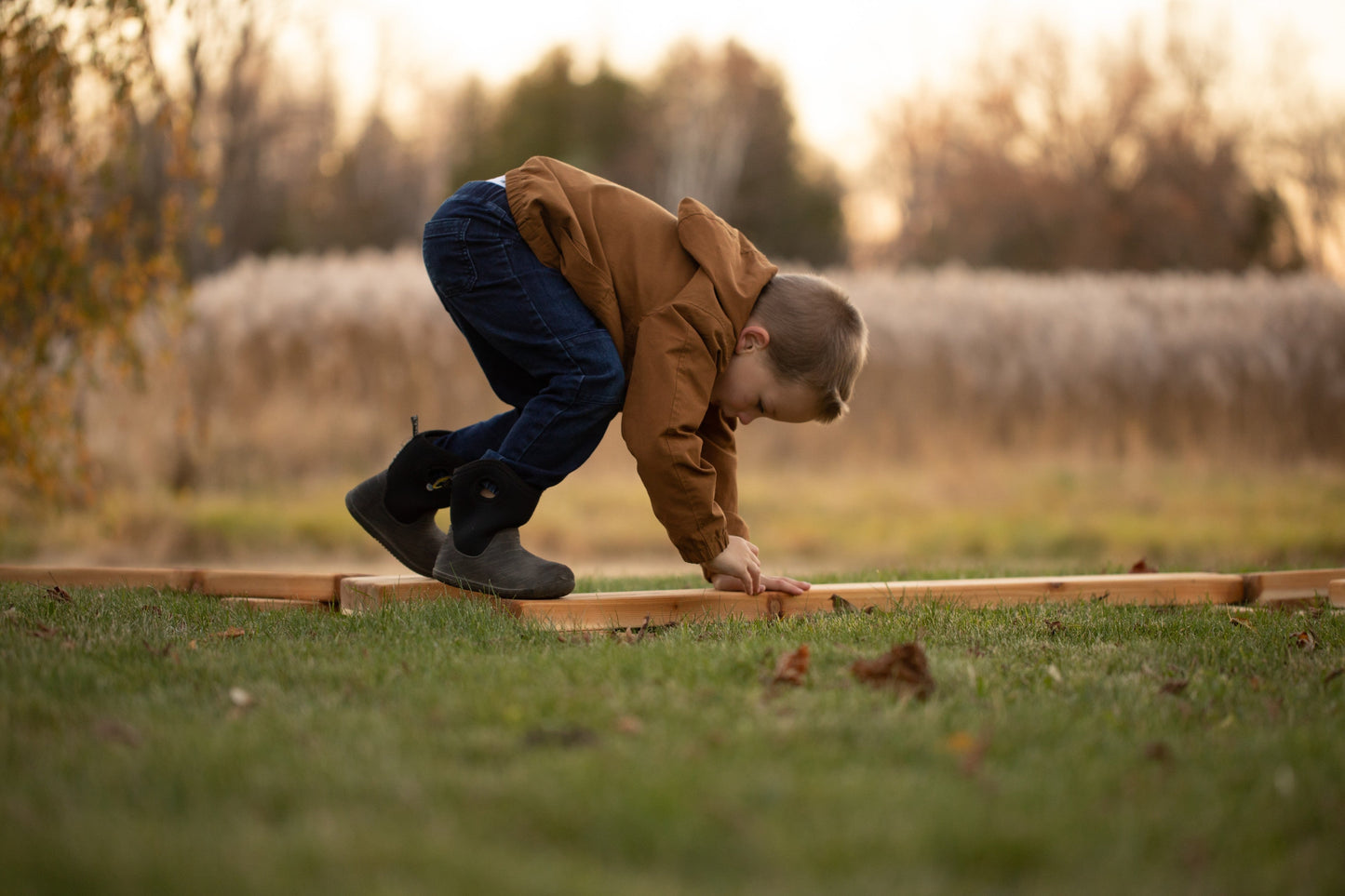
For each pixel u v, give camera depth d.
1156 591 3.14
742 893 1.00
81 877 0.98
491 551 2.51
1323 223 24.95
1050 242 28.05
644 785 1.23
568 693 1.66
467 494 2.48
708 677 1.80
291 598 3.05
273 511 8.31
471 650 2.05
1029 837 1.11
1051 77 27.53
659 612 2.61
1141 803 1.25
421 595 2.66
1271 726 1.59
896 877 1.03
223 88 15.19
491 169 32.69
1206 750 1.45
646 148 33.59
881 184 31.42
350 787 1.24
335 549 7.95
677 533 2.41
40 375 6.39
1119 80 26.95
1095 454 10.12
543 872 1.02
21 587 2.95
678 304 2.32
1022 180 27.80
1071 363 10.23
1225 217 26.39
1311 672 1.95
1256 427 10.24
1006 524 8.56
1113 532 8.27
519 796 1.20
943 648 2.14
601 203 2.45
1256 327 10.45
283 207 27.66
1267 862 1.10
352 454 9.42
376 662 1.91
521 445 2.41
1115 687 1.82
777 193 32.97
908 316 10.51
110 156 5.71
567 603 2.51
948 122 28.91
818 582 3.61
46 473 6.51
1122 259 27.16
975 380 10.16
